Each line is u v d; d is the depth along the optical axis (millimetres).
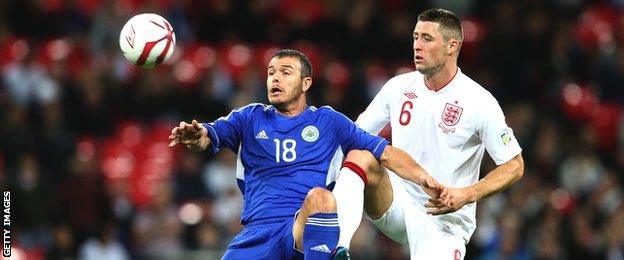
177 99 60750
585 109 68438
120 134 59844
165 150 59219
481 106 30156
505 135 30031
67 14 65062
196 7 66312
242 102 59062
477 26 70188
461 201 28266
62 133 56625
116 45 62125
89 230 52125
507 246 53250
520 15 68812
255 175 28188
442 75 30500
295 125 28344
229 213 53156
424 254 30531
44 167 55219
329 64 64625
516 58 67000
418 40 30266
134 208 54750
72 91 59562
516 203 56250
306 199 26906
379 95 31922
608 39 73000
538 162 60750
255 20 66188
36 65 60094
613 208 59094
